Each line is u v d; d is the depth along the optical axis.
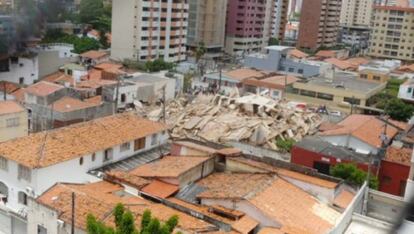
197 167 34.25
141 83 70.19
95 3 124.88
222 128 54.41
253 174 34.59
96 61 94.38
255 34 149.25
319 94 79.25
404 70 112.25
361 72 96.94
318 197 32.41
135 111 61.88
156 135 42.56
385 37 150.88
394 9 147.50
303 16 162.38
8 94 60.59
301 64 102.88
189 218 27.28
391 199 33.44
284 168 35.81
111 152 37.94
